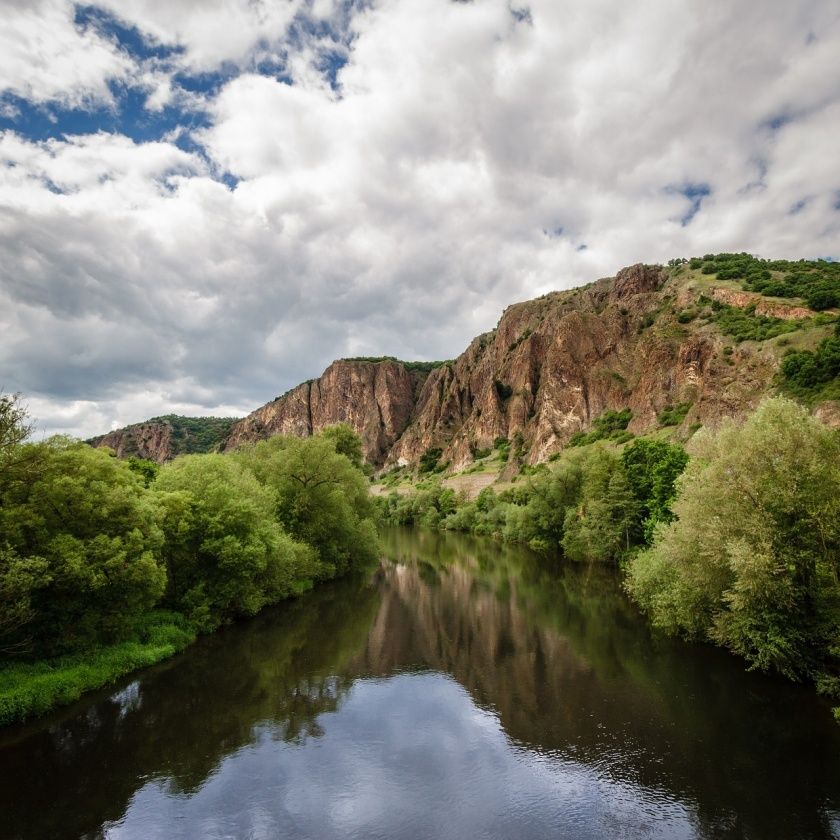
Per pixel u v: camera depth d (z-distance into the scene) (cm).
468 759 1973
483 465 19312
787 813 1612
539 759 1958
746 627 2539
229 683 2738
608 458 6181
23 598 2170
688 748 1994
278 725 2272
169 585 3572
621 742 2059
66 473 2706
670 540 2970
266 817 1647
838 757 1898
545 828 1577
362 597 4916
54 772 1891
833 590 2375
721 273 16288
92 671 2602
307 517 5359
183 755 2019
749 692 2448
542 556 7475
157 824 1619
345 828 1591
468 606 4531
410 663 3059
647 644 3266
